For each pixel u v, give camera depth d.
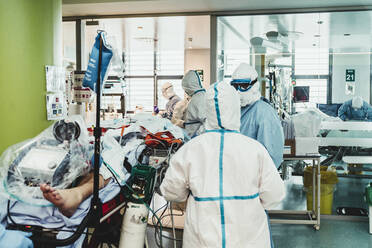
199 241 1.41
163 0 3.82
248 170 1.42
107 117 7.76
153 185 1.79
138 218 1.69
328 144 3.75
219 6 4.00
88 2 3.94
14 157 1.54
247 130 2.24
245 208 1.41
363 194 3.73
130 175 1.85
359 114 3.71
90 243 1.77
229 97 1.47
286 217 3.62
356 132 3.71
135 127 2.48
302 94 3.84
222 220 1.39
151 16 4.44
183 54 9.40
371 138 3.68
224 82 1.53
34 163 1.46
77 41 4.64
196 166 1.46
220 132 1.49
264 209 1.58
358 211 3.68
